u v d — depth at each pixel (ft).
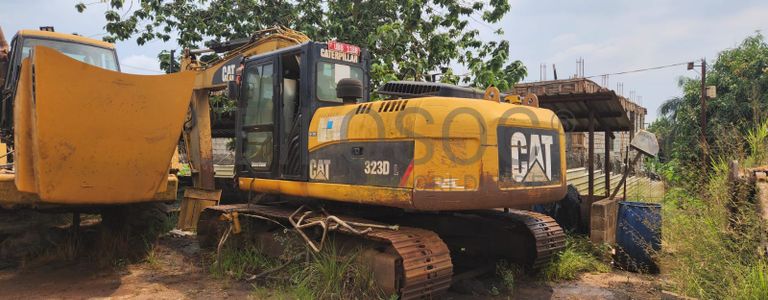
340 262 14.79
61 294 15.26
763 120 25.31
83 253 20.03
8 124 20.72
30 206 17.58
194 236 23.13
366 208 16.30
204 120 23.65
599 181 39.83
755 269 13.01
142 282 16.61
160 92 15.55
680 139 52.24
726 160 19.42
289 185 16.61
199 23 34.55
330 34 32.73
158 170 16.61
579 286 16.57
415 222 17.07
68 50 22.59
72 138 14.55
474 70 30.94
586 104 21.94
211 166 23.59
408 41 32.99
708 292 13.85
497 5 32.55
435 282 13.16
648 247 17.57
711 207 16.01
